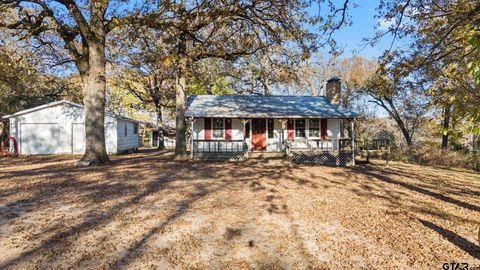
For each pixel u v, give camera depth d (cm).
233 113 1789
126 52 1664
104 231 491
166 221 549
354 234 499
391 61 562
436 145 2209
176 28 1288
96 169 1219
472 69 299
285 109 1909
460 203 737
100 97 1377
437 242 469
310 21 972
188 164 1491
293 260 397
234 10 1205
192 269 367
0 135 2772
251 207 658
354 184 990
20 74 2125
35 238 454
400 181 1075
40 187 837
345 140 1753
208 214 599
